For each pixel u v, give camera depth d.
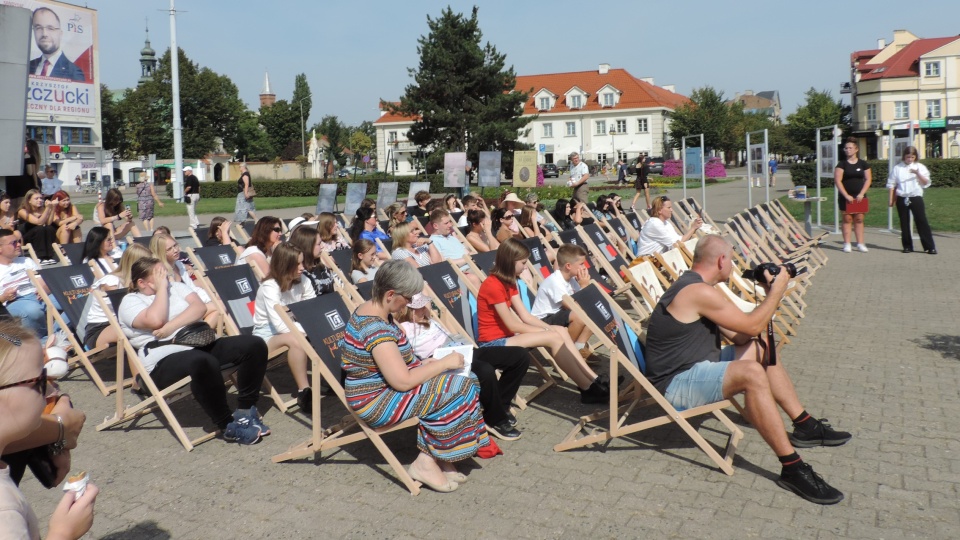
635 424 4.87
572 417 5.73
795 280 8.65
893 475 4.50
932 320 8.55
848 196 14.15
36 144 13.30
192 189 20.98
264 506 4.34
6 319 2.32
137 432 5.60
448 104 53.34
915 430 5.21
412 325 5.23
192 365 5.20
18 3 39.53
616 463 4.81
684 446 5.05
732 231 10.90
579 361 5.95
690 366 4.80
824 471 4.59
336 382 4.86
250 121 96.50
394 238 8.52
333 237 9.58
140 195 20.59
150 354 5.36
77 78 43.81
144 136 75.12
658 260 9.08
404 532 3.99
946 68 70.06
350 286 6.51
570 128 83.56
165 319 5.43
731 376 4.46
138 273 5.51
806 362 6.99
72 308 7.04
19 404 2.22
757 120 89.75
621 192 38.38
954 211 21.52
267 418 5.86
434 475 4.48
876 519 3.97
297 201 36.69
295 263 6.02
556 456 4.96
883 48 81.19
